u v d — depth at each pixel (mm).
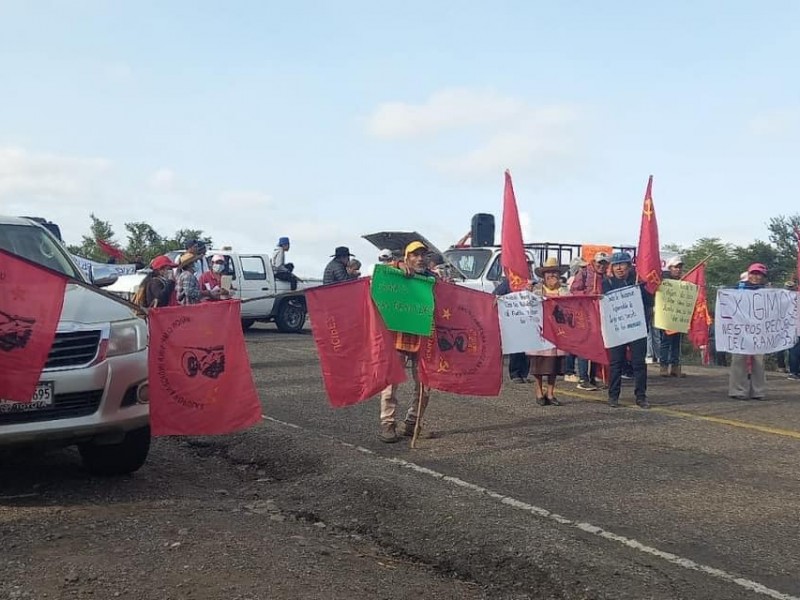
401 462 7141
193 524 5328
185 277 12227
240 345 6477
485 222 18344
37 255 7254
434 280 7680
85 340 5883
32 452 5773
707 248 34812
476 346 7934
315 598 4176
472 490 6305
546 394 10188
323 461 6941
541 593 4434
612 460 7387
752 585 4582
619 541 5242
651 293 11805
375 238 14938
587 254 18281
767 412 10086
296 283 20109
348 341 7312
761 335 11016
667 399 11000
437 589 4469
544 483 6609
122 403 5988
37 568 4457
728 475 6957
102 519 5395
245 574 4434
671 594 4367
